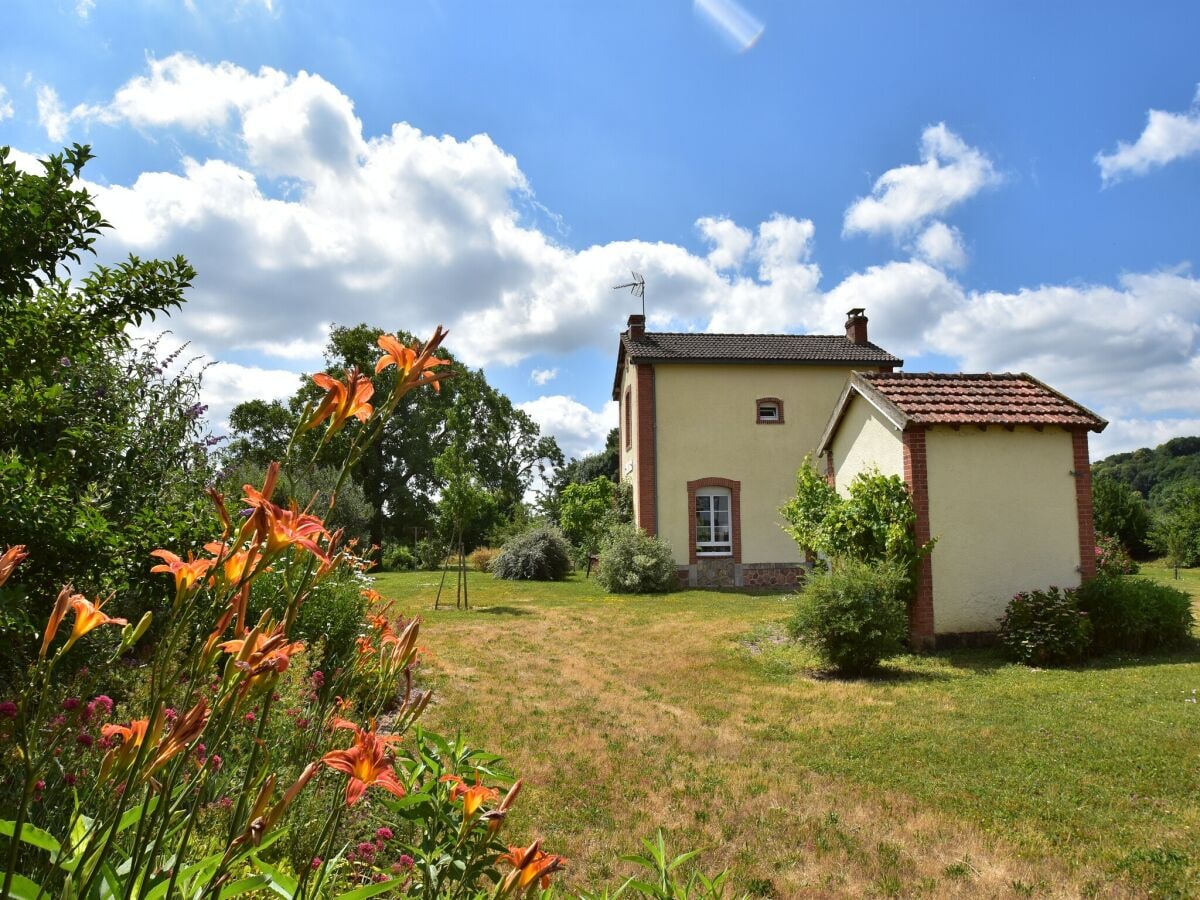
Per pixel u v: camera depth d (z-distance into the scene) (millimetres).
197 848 2232
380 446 38031
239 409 33312
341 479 1317
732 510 20984
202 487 5645
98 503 4418
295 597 1339
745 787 5762
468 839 2252
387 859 3283
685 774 6031
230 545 1206
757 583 20875
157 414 5512
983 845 4777
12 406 3482
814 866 4512
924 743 6793
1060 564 11156
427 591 20359
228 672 1192
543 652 11305
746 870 4434
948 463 11078
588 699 8453
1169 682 8703
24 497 3391
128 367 5488
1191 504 29328
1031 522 11180
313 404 1286
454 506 17016
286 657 1210
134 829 1962
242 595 1205
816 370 21609
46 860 2270
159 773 1215
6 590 2943
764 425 21312
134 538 4008
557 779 5797
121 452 4887
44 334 3482
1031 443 11305
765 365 21469
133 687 3686
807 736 7109
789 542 21078
